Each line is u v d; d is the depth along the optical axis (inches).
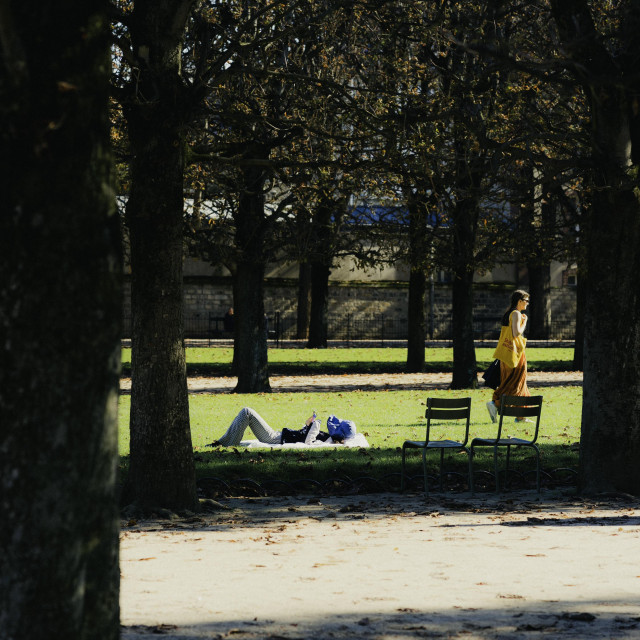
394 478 778.8
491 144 786.8
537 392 1547.7
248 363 1606.8
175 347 641.0
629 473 712.4
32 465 194.5
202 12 882.1
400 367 2155.5
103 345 202.5
